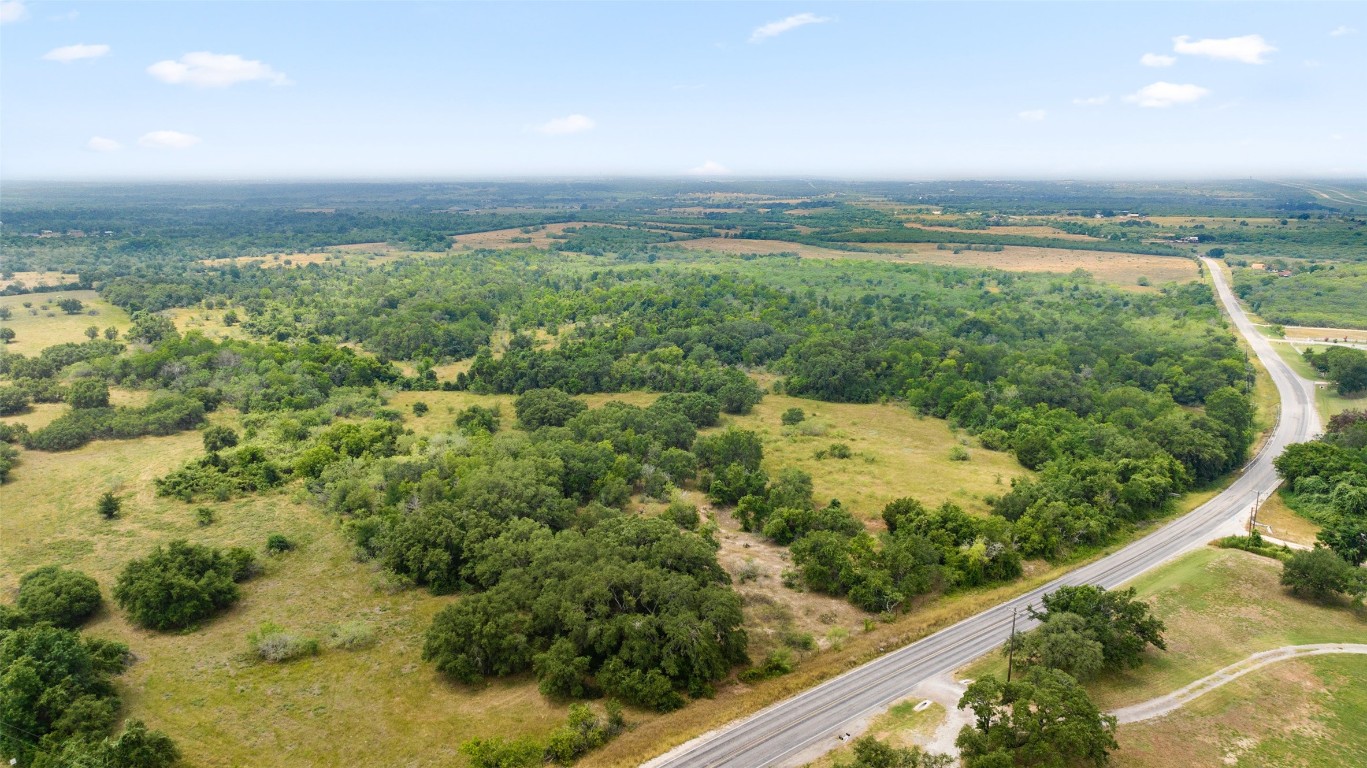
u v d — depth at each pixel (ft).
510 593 272.51
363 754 224.12
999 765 192.65
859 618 297.74
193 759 220.64
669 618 256.32
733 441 445.78
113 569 326.65
